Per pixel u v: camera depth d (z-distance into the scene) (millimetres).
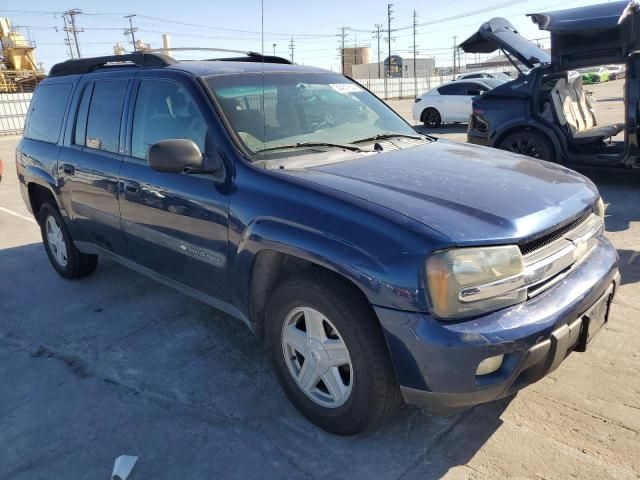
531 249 2406
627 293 4121
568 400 2896
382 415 2521
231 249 2938
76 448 2744
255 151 3004
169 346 3732
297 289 2623
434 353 2201
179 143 2893
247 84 3430
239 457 2623
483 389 2242
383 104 4145
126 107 3783
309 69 3971
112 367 3496
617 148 7781
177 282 3590
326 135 3404
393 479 2436
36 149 4832
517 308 2318
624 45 6727
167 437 2791
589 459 2482
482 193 2590
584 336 2543
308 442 2705
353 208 2443
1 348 3840
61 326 4129
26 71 37094
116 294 4691
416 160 3105
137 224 3656
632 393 2926
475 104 8164
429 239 2221
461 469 2469
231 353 3609
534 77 7543
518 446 2590
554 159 7531
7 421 2986
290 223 2600
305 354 2742
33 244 6375
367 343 2408
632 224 5793
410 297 2225
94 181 3998
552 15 7062
